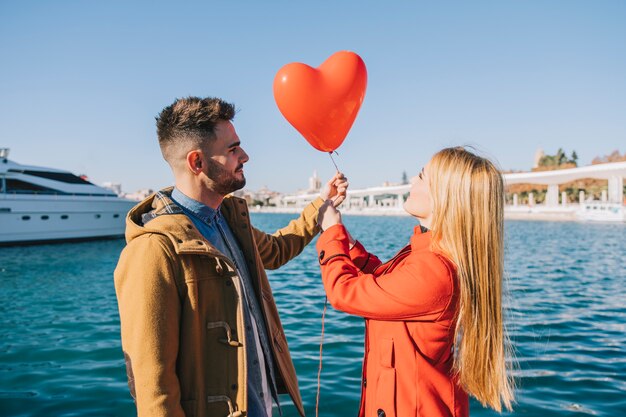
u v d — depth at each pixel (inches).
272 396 75.9
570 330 243.3
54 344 236.1
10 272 537.6
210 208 70.7
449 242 65.7
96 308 334.6
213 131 67.0
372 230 1457.9
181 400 61.3
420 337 64.8
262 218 3324.3
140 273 59.3
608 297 338.6
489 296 64.8
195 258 63.6
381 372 67.4
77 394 167.5
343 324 260.1
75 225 882.8
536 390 163.9
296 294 367.6
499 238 65.9
